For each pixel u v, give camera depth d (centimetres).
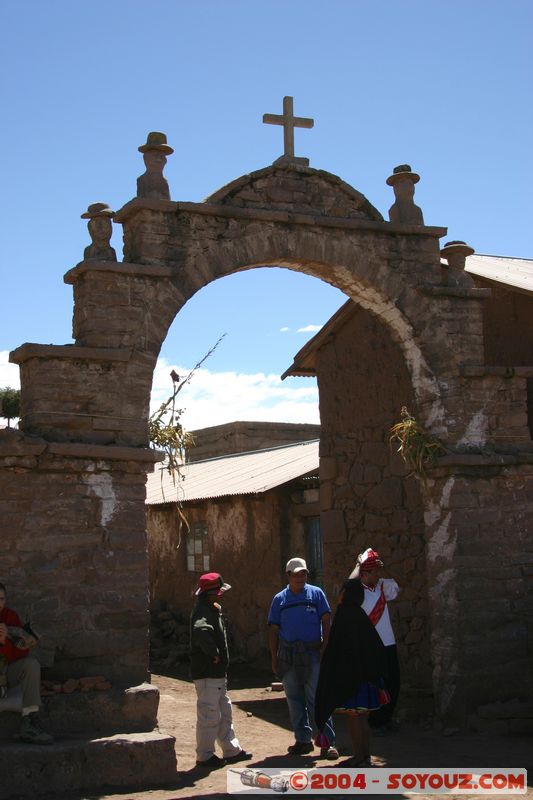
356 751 738
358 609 741
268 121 979
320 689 740
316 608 823
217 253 923
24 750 689
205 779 738
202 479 1884
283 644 820
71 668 803
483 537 983
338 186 1000
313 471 1464
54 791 692
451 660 964
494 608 973
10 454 793
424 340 1014
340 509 1274
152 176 915
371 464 1228
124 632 823
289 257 959
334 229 984
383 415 1215
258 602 1541
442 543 991
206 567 1730
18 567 794
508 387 1033
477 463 983
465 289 1030
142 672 822
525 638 978
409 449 1009
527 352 1093
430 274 1026
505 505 998
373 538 1211
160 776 725
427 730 945
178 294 899
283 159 974
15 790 680
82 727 761
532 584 994
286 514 1509
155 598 1880
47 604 798
